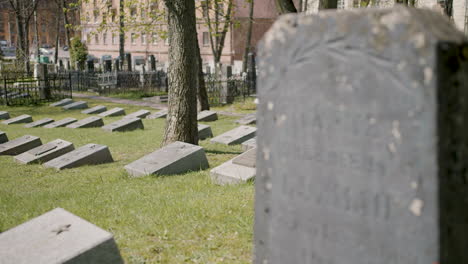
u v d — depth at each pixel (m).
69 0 42.88
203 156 8.84
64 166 9.72
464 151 1.97
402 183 2.02
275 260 2.65
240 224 5.23
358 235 2.21
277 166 2.56
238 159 7.61
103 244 3.49
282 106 2.48
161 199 6.52
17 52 37.19
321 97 2.28
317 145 2.34
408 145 1.97
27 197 7.23
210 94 23.78
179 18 10.12
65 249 3.45
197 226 5.25
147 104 24.36
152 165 8.42
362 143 2.14
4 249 3.57
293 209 2.50
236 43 44.66
